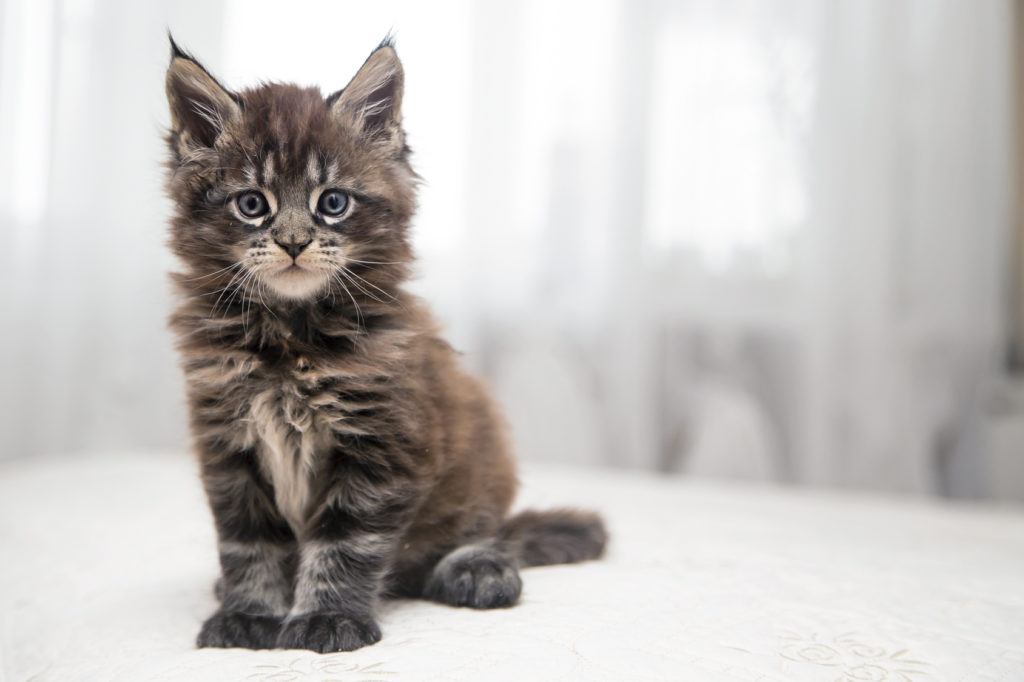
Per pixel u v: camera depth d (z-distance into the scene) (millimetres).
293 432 523
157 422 1039
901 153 1034
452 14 1001
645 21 1000
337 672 451
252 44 982
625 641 475
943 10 1031
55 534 677
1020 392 1095
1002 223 1059
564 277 1019
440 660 457
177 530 686
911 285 1039
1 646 517
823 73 1001
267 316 532
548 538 601
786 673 455
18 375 960
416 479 521
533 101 1010
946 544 676
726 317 1012
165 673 455
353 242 544
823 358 1001
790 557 621
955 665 468
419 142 998
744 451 1005
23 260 953
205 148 543
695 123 1005
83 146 979
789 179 1005
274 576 527
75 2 967
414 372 531
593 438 1016
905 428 1010
